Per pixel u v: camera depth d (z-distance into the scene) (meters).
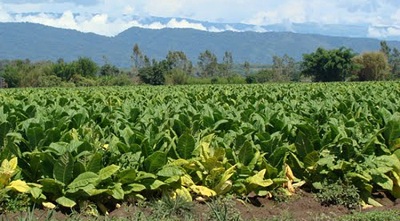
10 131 8.65
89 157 7.98
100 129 9.74
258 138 9.54
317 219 8.21
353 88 25.39
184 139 8.82
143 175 8.12
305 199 9.00
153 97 19.31
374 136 9.40
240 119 11.16
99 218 7.52
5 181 7.62
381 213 8.46
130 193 8.11
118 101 17.77
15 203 7.57
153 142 8.74
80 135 9.18
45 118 10.27
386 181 9.12
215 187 8.52
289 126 10.14
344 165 9.09
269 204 8.77
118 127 9.93
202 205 8.25
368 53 93.56
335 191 8.92
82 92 25.61
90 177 7.69
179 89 29.08
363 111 12.12
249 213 8.30
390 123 9.77
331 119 10.46
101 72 97.94
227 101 17.48
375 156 9.45
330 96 18.41
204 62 114.44
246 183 8.71
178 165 8.52
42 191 7.79
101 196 8.02
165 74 81.88
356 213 8.51
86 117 11.02
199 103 14.85
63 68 86.44
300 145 9.41
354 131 9.76
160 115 11.34
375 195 9.46
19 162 8.12
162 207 7.71
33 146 8.45
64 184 7.71
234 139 9.37
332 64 91.69
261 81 94.88
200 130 10.31
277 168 9.15
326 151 9.39
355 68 92.19
